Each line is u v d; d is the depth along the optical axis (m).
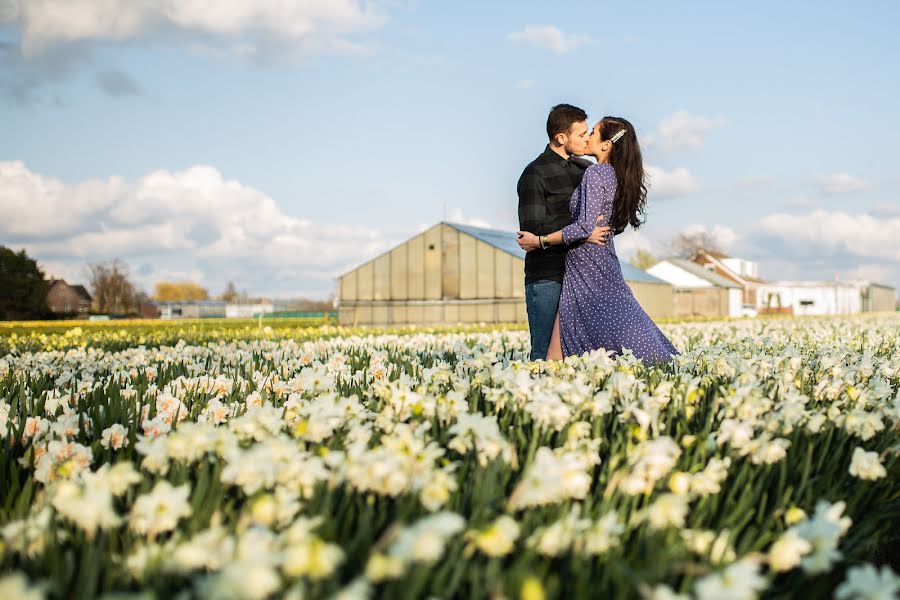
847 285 76.06
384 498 1.83
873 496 2.38
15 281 64.50
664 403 2.82
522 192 5.23
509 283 26.36
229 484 1.89
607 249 4.98
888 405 2.92
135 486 1.98
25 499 1.94
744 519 1.89
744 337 5.86
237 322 41.25
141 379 4.24
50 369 5.07
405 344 9.43
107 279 88.25
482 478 1.92
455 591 1.47
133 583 1.46
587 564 1.55
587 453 2.18
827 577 1.72
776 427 2.49
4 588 1.12
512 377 3.04
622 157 4.93
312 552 1.28
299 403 2.74
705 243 82.38
